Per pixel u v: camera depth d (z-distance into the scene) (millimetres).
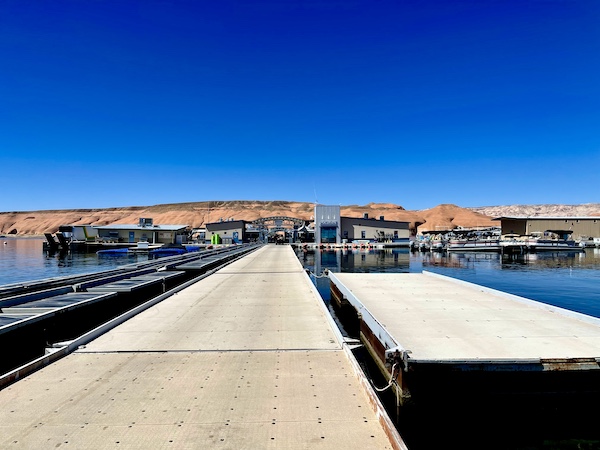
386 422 4773
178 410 5348
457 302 11945
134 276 19969
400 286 15547
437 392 7031
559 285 27188
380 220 85312
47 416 5145
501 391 7039
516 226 85188
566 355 6957
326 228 83125
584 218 83875
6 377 6191
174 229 90938
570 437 6625
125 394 5840
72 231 86188
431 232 117625
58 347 8008
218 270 25938
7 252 83062
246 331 9609
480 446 6434
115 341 8680
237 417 5168
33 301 12672
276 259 37000
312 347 8281
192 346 8320
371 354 10477
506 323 9219
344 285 15789
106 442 4539
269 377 6570
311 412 5320
